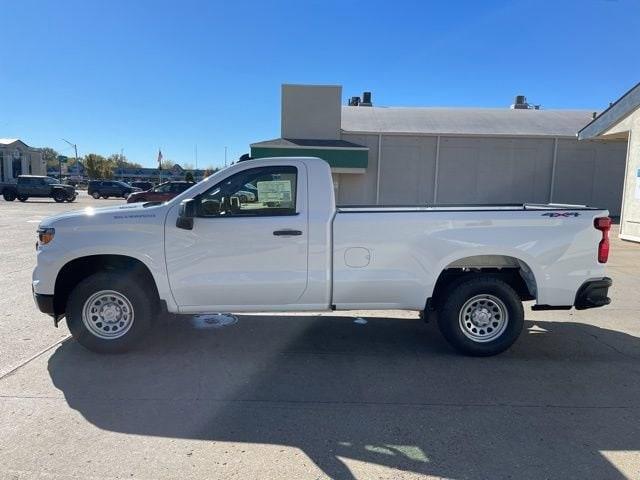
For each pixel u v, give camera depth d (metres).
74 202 38.50
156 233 5.00
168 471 3.15
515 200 25.06
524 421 3.84
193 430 3.66
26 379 4.55
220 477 3.10
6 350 5.28
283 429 3.69
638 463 3.27
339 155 22.75
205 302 5.11
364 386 4.48
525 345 5.64
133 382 4.51
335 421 3.82
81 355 5.16
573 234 5.16
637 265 10.60
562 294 5.19
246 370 4.83
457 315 5.18
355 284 5.09
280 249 5.04
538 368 4.95
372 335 5.98
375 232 5.07
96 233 5.00
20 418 3.82
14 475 3.08
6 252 11.85
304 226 5.04
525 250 5.11
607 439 3.58
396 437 3.59
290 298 5.13
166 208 5.07
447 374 4.78
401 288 5.13
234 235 5.02
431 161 24.84
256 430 3.67
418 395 4.30
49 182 38.78
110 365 4.91
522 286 5.53
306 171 5.11
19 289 7.97
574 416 3.93
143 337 5.18
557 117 28.14
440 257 5.11
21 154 57.06
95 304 5.11
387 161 24.81
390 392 4.36
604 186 24.92
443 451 3.40
